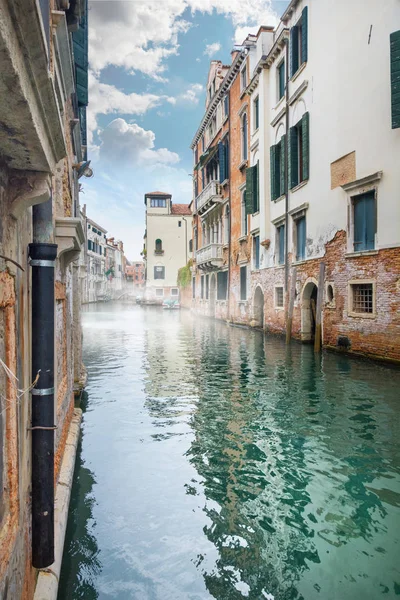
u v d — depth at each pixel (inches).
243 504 161.5
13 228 85.5
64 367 202.7
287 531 144.6
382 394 299.0
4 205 78.1
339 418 253.6
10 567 74.9
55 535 125.0
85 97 325.1
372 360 407.2
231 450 211.3
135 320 1095.6
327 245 487.8
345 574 123.5
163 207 1983.3
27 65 56.7
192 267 1350.9
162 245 1956.2
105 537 140.9
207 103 1137.4
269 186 689.0
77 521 149.7
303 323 553.0
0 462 76.7
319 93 505.0
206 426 246.2
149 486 175.9
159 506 160.4
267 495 167.8
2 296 74.6
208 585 119.4
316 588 118.0
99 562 128.5
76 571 124.3
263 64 684.1
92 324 970.7
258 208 733.9
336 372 370.9
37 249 103.0
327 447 212.2
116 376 389.7
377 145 400.8
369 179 404.8
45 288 104.4
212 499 165.6
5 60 50.1
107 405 292.2
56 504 142.6
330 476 182.2
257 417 259.8
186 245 1964.8
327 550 134.3
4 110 60.4
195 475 185.5
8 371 77.3
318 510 156.9
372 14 404.2
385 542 138.1
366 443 216.1
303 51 539.5
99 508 158.9
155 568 126.3
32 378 103.7
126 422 255.3
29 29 51.8
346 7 443.8
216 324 937.5
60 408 172.9
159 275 1955.0
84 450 212.8
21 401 90.9
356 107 431.2
